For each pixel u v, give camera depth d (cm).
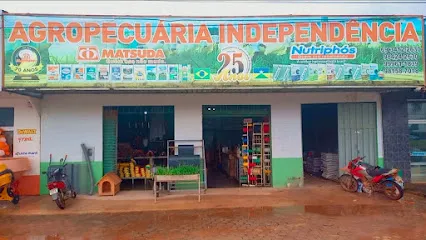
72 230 741
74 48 932
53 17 929
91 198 1030
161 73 945
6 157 1061
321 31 971
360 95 1159
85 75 930
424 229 712
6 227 768
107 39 938
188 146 1104
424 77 980
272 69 960
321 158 1362
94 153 1104
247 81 955
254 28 963
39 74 920
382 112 1167
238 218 808
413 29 986
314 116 1488
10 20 919
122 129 1296
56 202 895
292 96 1148
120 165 1165
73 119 1102
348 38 973
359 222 764
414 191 1052
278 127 1144
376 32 980
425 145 1200
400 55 979
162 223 781
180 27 953
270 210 873
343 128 1181
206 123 1409
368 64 973
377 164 1159
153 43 947
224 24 959
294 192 1066
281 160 1142
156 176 965
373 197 994
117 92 1043
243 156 1188
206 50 954
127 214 863
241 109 1164
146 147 1297
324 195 1024
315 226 739
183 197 1023
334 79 966
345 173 1150
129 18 945
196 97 1129
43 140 1088
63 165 1052
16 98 1082
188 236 689
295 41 966
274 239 662
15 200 966
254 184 1173
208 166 1543
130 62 941
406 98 1162
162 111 1154
